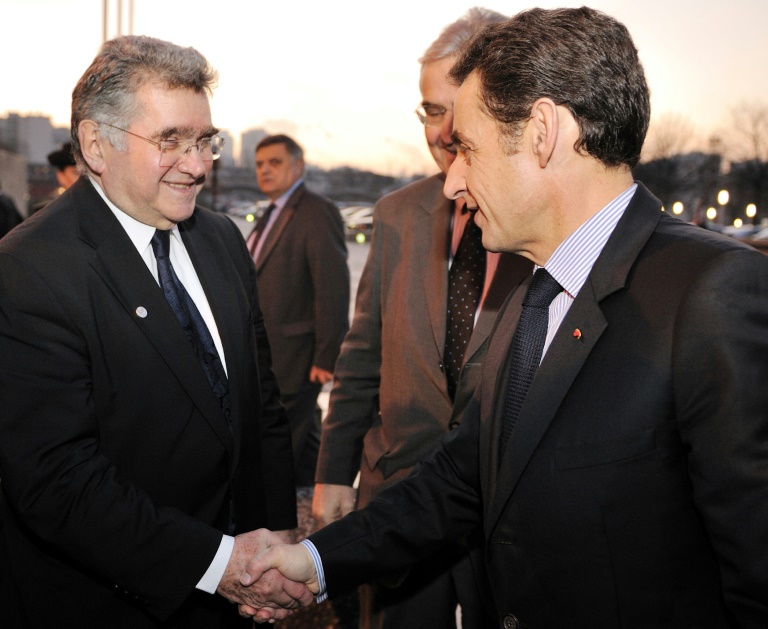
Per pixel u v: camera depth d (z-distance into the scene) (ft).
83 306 4.54
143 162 4.56
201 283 5.25
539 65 3.48
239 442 5.21
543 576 3.69
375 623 6.29
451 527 4.88
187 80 4.57
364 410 7.04
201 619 5.20
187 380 4.81
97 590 4.85
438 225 6.21
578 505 3.50
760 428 3.06
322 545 4.82
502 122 3.62
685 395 3.22
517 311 4.33
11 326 4.40
